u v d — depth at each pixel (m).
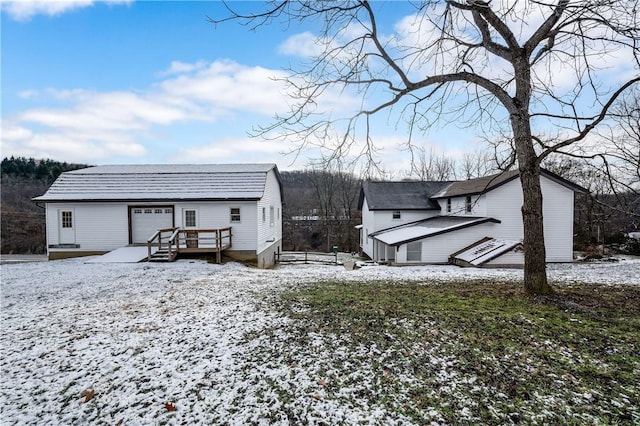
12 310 7.00
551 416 3.09
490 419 3.07
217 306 7.05
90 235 16.69
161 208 16.91
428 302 7.06
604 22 5.78
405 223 24.19
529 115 7.27
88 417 3.29
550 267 14.48
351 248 37.25
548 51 7.09
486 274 12.05
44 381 3.99
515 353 4.43
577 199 23.66
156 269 12.60
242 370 4.14
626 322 5.63
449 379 3.79
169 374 4.09
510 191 17.55
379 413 3.20
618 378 3.76
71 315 6.59
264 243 18.39
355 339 5.00
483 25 7.43
